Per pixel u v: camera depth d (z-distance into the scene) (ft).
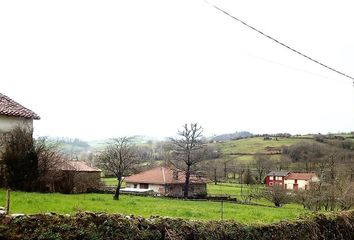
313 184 168.14
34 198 68.90
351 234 57.93
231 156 340.18
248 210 92.53
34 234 27.35
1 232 26.40
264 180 296.51
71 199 77.30
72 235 28.78
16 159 91.30
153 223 34.40
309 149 306.35
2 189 86.17
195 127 175.01
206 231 37.78
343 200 144.46
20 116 95.09
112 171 107.34
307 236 49.49
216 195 185.06
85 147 452.35
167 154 204.44
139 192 155.43
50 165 100.63
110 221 31.30
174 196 162.50
